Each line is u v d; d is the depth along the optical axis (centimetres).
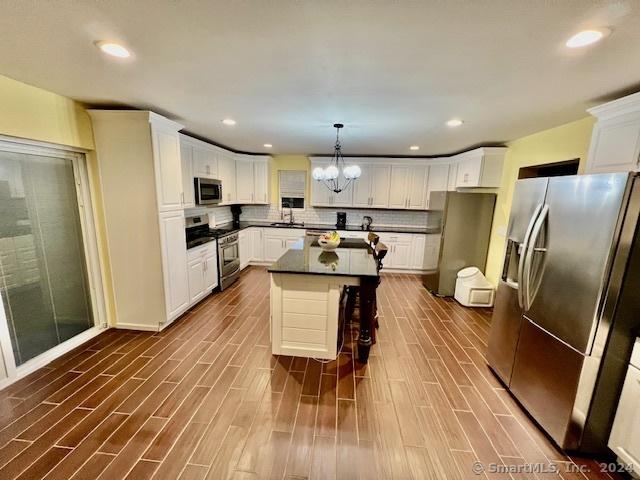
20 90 213
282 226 589
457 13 126
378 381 237
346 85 212
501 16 127
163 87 221
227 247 461
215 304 391
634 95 185
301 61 175
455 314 380
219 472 156
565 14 124
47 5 122
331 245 343
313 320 262
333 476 156
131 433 179
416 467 162
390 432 186
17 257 233
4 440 173
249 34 146
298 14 129
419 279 540
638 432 152
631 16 124
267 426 187
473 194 423
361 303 255
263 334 311
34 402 205
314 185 587
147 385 225
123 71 192
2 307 220
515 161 382
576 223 168
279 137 412
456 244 436
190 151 387
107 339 295
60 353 266
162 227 299
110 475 153
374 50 161
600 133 218
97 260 305
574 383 166
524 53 160
